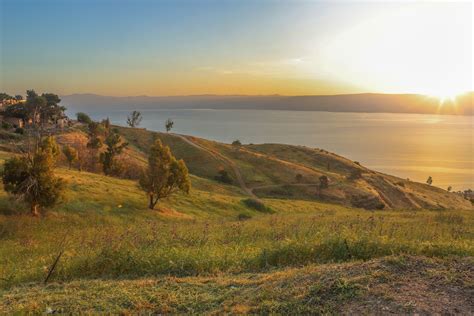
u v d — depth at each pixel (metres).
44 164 26.47
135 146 111.25
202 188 72.81
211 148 119.19
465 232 15.81
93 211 30.81
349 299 5.86
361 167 135.88
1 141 60.88
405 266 6.97
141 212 33.81
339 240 9.62
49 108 101.69
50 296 7.03
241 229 17.28
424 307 5.40
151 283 7.59
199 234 15.10
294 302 5.94
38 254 14.10
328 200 83.31
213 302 6.44
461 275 6.53
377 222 19.17
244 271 8.53
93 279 8.37
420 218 23.88
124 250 9.59
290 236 14.26
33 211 26.39
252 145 154.75
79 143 74.81
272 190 86.50
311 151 145.88
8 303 6.89
